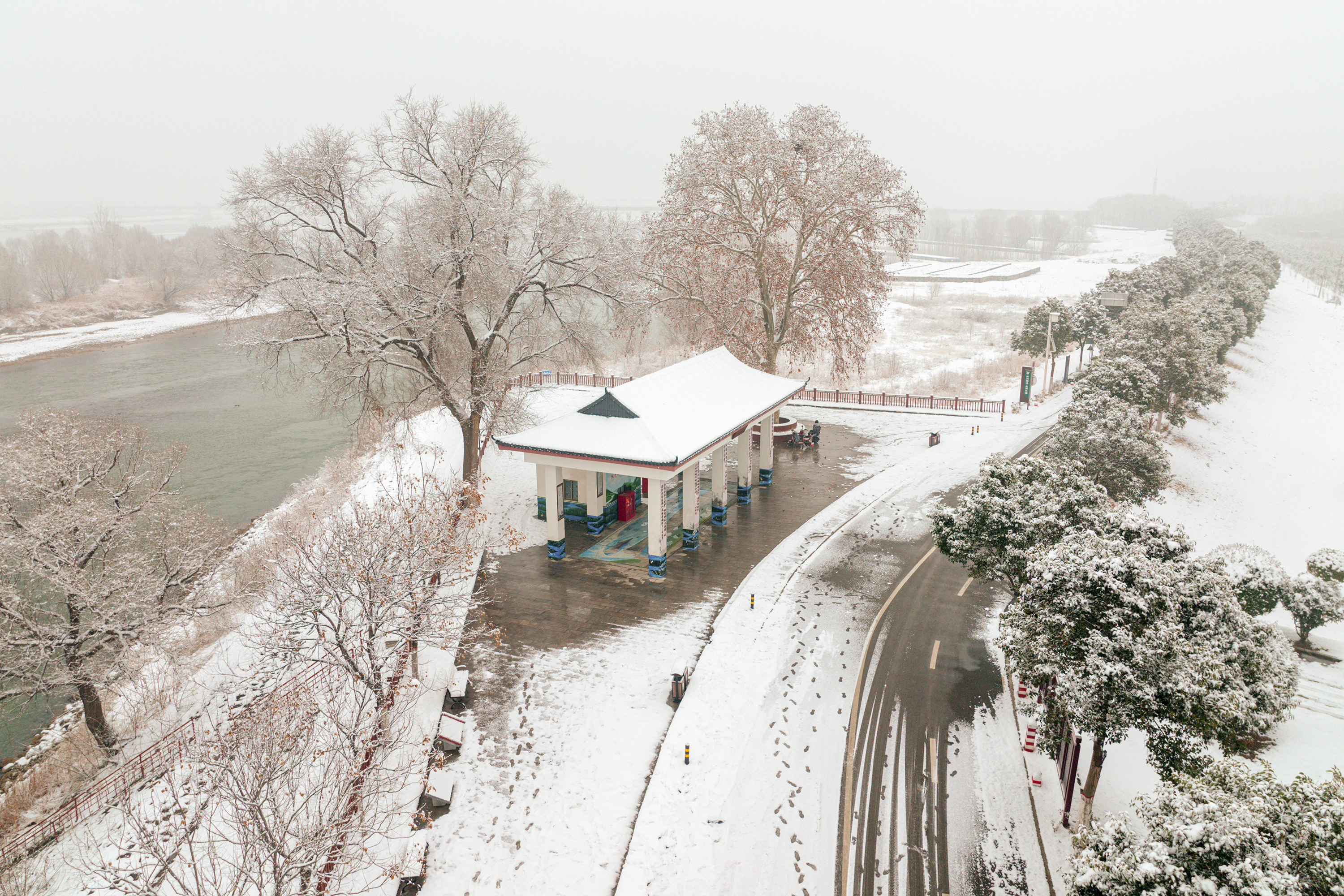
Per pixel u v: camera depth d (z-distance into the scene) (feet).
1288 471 156.25
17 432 171.53
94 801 63.87
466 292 113.29
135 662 72.38
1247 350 251.80
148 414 193.98
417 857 55.57
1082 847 45.78
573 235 111.86
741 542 108.88
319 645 70.54
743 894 54.19
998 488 78.43
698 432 101.14
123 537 78.64
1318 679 85.05
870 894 54.08
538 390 140.36
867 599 93.40
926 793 63.26
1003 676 78.59
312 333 102.27
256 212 106.22
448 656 81.00
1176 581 59.52
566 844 58.34
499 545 107.24
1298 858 39.24
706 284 163.02
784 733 70.08
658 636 85.20
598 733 69.97
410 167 110.01
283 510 128.57
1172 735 51.11
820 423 167.22
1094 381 131.54
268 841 41.55
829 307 158.20
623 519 116.06
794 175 149.48
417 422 161.99
